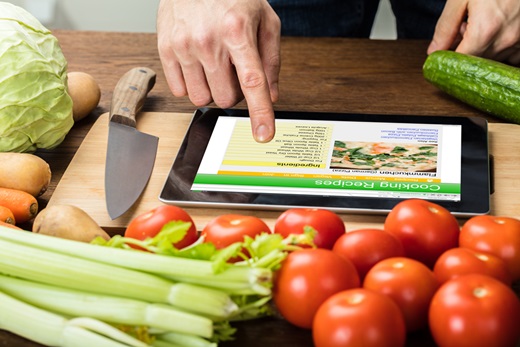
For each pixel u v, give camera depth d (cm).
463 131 125
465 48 149
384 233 92
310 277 85
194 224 100
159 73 154
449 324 80
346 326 78
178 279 85
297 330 91
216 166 120
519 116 129
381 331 78
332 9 185
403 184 114
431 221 94
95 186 120
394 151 121
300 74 152
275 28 131
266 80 119
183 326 83
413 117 130
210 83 130
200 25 126
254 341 89
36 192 115
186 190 115
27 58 121
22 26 124
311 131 128
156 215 97
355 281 86
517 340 81
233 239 92
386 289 84
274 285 87
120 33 170
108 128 132
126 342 84
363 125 129
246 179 117
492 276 86
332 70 153
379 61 157
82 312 86
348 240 91
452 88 138
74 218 101
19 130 121
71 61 158
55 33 170
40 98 121
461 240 94
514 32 146
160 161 125
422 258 95
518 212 112
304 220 95
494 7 145
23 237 90
